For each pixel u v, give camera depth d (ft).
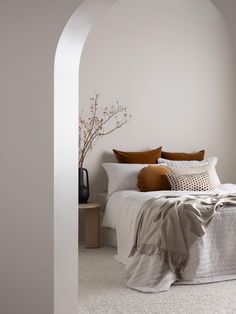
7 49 7.29
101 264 13.23
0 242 7.45
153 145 17.46
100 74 16.76
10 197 7.38
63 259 7.34
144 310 9.40
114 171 15.92
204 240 11.36
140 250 11.78
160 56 17.54
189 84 17.95
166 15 17.62
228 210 11.77
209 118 18.25
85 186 15.70
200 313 9.23
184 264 11.32
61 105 7.22
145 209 12.49
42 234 7.18
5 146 7.38
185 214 11.51
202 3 18.12
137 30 17.22
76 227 7.70
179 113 17.83
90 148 16.69
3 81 7.34
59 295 7.23
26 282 7.30
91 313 9.23
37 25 7.09
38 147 7.16
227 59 18.49
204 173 15.37
